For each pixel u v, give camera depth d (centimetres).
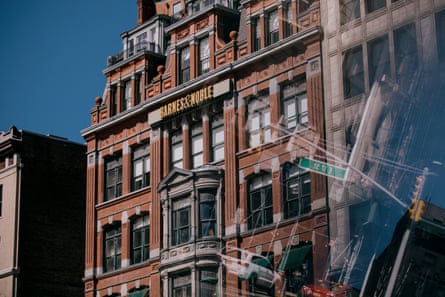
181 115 5931
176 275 5638
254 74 5534
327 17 5206
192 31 6016
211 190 5591
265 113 5450
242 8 5925
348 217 4869
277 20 5512
